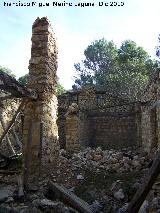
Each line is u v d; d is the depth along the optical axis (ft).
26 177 15.47
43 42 18.45
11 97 15.85
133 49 68.95
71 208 12.75
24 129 17.53
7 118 27.35
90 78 80.74
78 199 14.16
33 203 12.28
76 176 18.52
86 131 38.88
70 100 42.09
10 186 15.01
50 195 14.99
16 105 29.40
